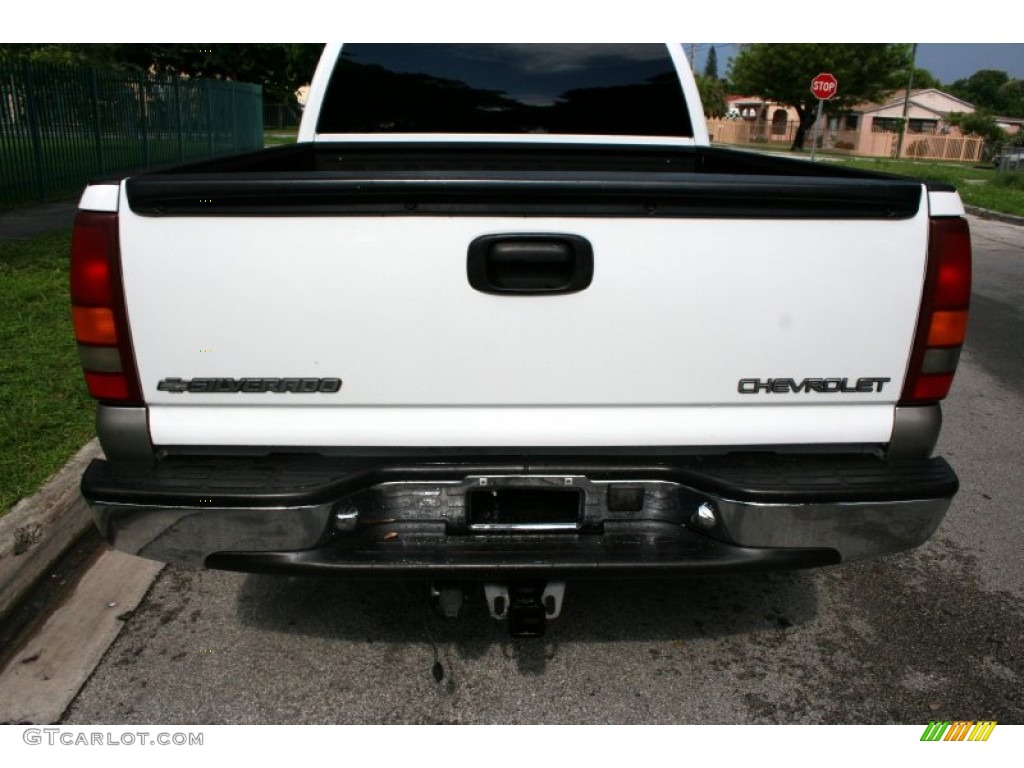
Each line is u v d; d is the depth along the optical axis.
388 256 2.13
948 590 3.20
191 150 18.38
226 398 2.24
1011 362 6.23
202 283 2.15
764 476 2.27
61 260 7.62
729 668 2.73
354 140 4.09
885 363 2.27
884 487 2.23
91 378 2.23
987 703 2.59
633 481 2.29
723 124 56.03
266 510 2.19
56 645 2.81
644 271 2.16
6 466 3.61
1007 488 4.09
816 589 3.19
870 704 2.58
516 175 2.12
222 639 2.85
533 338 2.19
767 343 2.22
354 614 2.99
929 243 2.20
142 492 2.19
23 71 11.70
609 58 4.05
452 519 2.31
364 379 2.21
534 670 2.71
